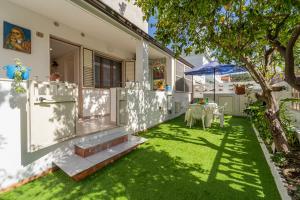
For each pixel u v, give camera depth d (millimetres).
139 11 8820
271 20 2582
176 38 3635
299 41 4023
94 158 3475
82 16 4793
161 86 8477
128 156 3988
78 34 5883
